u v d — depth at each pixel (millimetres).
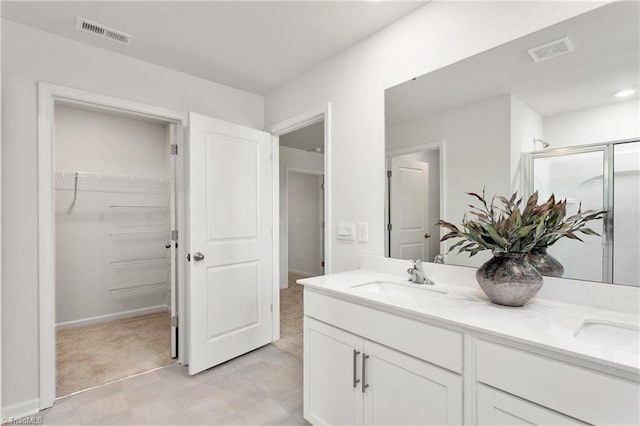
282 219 4887
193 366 2195
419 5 1697
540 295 1294
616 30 1128
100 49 2088
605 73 1149
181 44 2062
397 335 1230
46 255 1862
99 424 1704
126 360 2480
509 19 1383
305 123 2535
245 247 2570
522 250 1194
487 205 1463
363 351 1360
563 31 1242
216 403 1891
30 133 1824
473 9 1499
